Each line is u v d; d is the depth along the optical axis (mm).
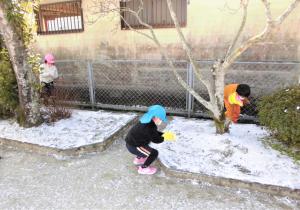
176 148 3576
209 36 5020
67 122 4664
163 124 4508
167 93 5566
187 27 5137
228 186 2902
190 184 2980
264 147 3455
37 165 3504
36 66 4496
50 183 3084
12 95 4570
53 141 3928
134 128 3141
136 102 5895
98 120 4777
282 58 4668
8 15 3879
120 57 5852
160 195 2811
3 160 3688
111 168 3363
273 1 4520
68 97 5801
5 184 3100
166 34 5309
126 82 5930
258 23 4656
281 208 2568
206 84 3510
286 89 3732
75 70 6383
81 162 3529
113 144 4055
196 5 4977
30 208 2674
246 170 3020
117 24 5660
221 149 3414
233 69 4938
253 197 2734
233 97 3408
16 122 4684
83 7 5859
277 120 3359
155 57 5539
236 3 4711
